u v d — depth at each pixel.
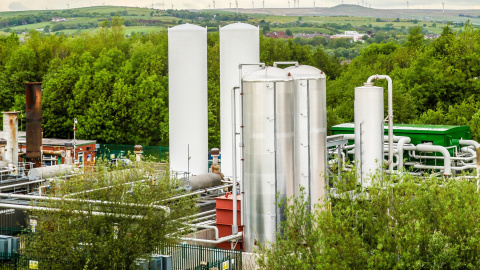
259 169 62.09
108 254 53.91
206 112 89.12
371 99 67.19
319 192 66.31
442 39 165.75
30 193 76.88
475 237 44.91
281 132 62.25
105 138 146.38
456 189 47.75
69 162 97.81
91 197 56.03
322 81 66.56
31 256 57.19
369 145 67.19
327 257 42.81
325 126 67.19
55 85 155.88
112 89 152.38
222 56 89.25
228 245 66.00
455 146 82.00
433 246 44.25
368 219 45.66
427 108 154.00
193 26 88.06
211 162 116.12
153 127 148.38
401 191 47.50
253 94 61.94
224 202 68.06
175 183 61.44
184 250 60.00
